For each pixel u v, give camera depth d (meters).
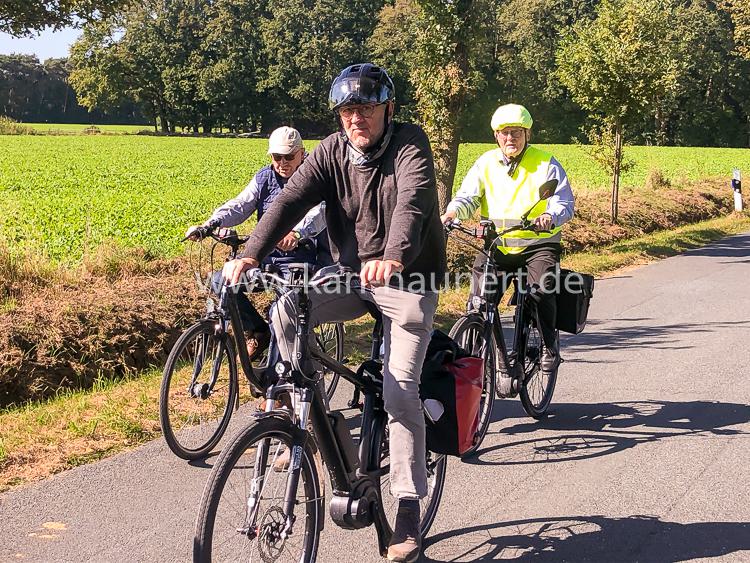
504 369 5.80
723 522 4.43
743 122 92.81
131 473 5.04
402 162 3.52
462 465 5.30
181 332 7.87
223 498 3.12
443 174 14.87
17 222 16.80
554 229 5.97
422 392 3.91
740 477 5.07
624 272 13.70
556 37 93.88
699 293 11.62
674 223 19.97
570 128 94.38
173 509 4.54
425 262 3.65
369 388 3.80
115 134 99.56
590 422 6.19
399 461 3.67
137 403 6.15
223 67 101.81
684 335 8.99
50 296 8.23
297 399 3.33
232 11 107.12
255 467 3.13
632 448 5.60
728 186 26.62
